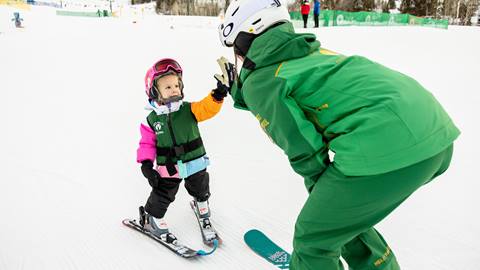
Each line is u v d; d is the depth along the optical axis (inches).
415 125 51.0
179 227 107.6
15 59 373.4
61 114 215.8
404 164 50.9
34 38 529.3
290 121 54.4
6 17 716.7
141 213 103.6
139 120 201.5
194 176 98.9
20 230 105.7
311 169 58.0
